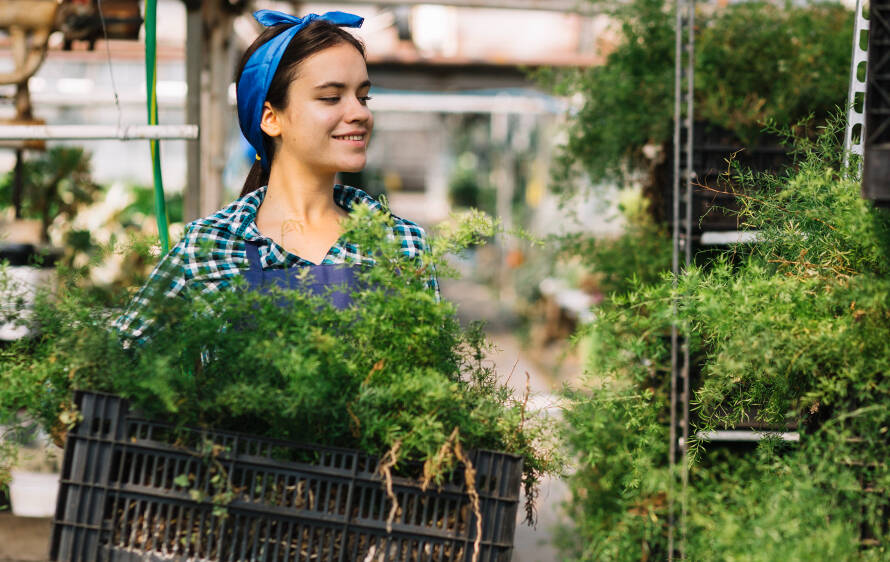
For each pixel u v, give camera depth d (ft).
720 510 4.52
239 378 4.45
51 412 4.83
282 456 4.41
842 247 5.23
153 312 4.57
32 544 5.45
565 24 29.55
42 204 14.78
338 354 4.50
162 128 6.93
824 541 4.09
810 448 4.48
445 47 27.71
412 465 4.54
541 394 5.11
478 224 4.94
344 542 4.38
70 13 10.89
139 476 4.51
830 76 10.02
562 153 12.47
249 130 6.13
